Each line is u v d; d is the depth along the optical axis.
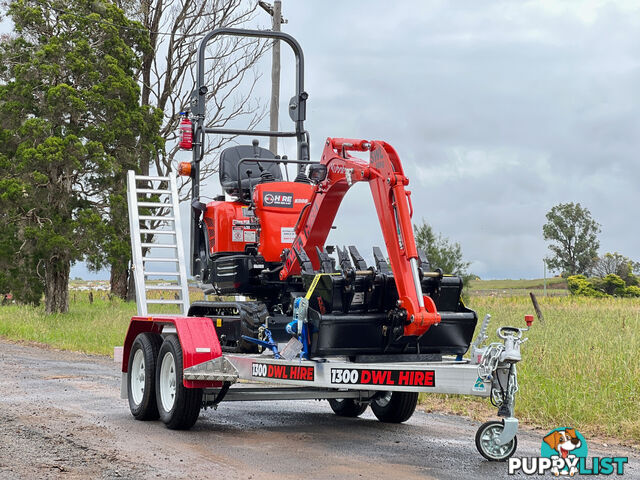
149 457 7.61
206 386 8.83
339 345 8.21
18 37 33.59
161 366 9.44
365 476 6.90
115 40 33.91
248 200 10.52
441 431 9.29
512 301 38.28
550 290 86.19
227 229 10.30
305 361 8.13
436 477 6.88
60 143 31.20
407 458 7.68
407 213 7.83
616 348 13.19
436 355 8.65
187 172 10.94
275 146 24.16
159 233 12.40
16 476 6.74
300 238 9.14
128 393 10.23
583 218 104.31
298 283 9.95
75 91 31.92
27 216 32.44
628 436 8.86
